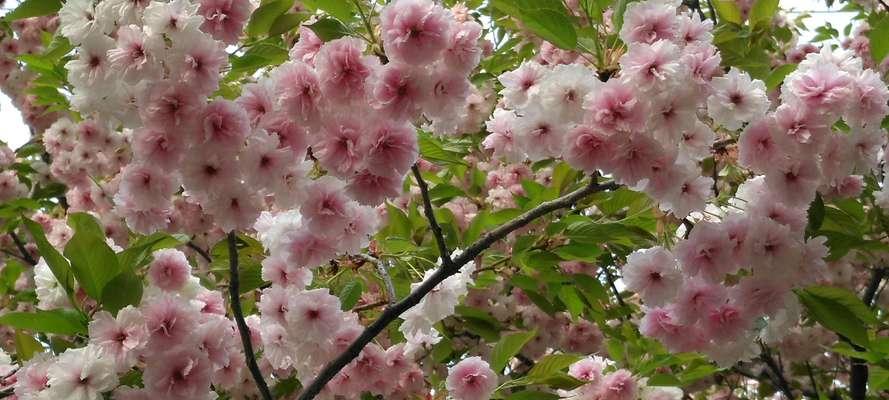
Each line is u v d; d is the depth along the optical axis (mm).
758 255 2504
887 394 5602
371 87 2225
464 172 5277
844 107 2455
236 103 2176
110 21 2121
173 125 2061
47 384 2473
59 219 5871
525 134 2605
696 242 2539
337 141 2277
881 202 3549
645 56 2293
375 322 2891
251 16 2650
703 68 2369
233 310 2527
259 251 3684
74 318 2537
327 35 2369
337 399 3600
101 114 2174
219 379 3008
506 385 3160
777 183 2529
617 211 3504
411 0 2188
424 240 4230
